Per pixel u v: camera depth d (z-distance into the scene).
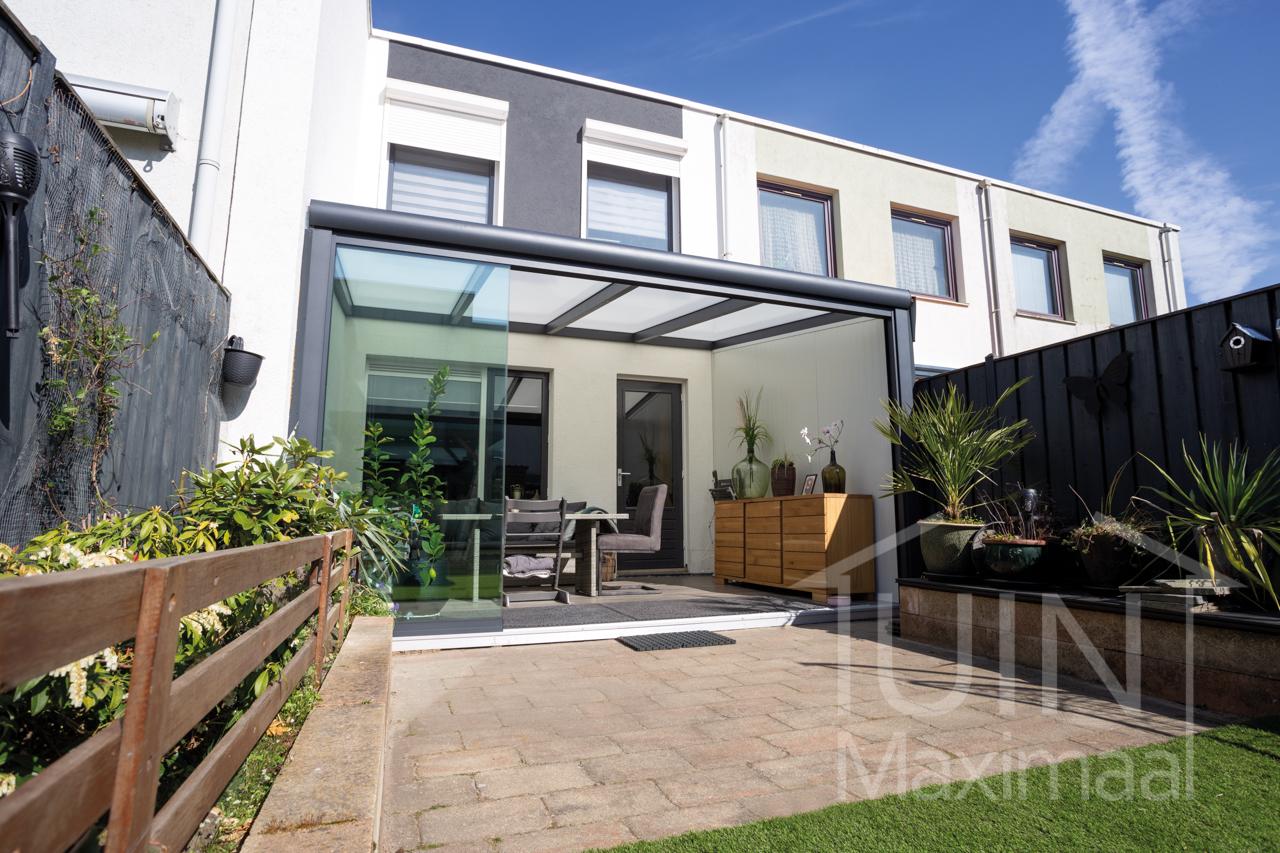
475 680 3.57
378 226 4.41
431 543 4.46
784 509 6.49
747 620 5.17
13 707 1.34
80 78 3.82
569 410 8.00
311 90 4.26
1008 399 4.99
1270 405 3.43
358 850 1.12
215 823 1.44
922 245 8.51
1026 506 4.41
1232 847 1.71
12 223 1.64
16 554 1.61
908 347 6.09
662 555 8.43
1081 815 1.90
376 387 4.46
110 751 0.77
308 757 1.57
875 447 6.17
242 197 4.07
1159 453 3.97
